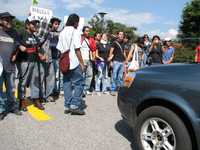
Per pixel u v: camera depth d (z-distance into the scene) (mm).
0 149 4516
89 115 6512
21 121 5906
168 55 10594
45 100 7684
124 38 9305
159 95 3977
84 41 8547
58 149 4594
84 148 4668
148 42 10281
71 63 6215
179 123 3797
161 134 4004
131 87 4465
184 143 3752
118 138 5141
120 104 4691
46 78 7617
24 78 6672
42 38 6984
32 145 4715
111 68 9273
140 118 4215
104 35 9555
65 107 6625
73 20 6230
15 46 6133
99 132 5418
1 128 5453
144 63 10000
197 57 10789
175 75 3990
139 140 4242
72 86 6531
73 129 5535
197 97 3654
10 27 6078
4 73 6125
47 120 6035
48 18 7574
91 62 8820
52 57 7629
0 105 6035
